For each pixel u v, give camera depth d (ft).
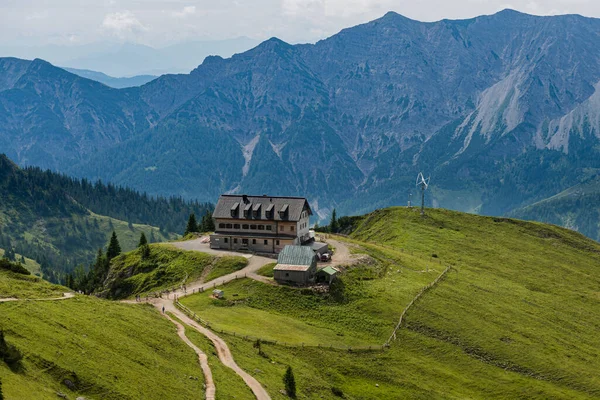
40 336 198.18
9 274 303.27
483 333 351.25
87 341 209.26
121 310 269.23
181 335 264.11
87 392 177.58
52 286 281.54
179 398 192.75
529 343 348.59
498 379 306.14
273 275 395.34
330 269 393.09
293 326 326.44
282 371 259.19
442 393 282.56
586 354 351.67
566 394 297.74
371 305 365.40
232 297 362.53
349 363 293.64
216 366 235.61
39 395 160.15
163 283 419.33
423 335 341.00
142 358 213.87
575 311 441.27
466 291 426.92
